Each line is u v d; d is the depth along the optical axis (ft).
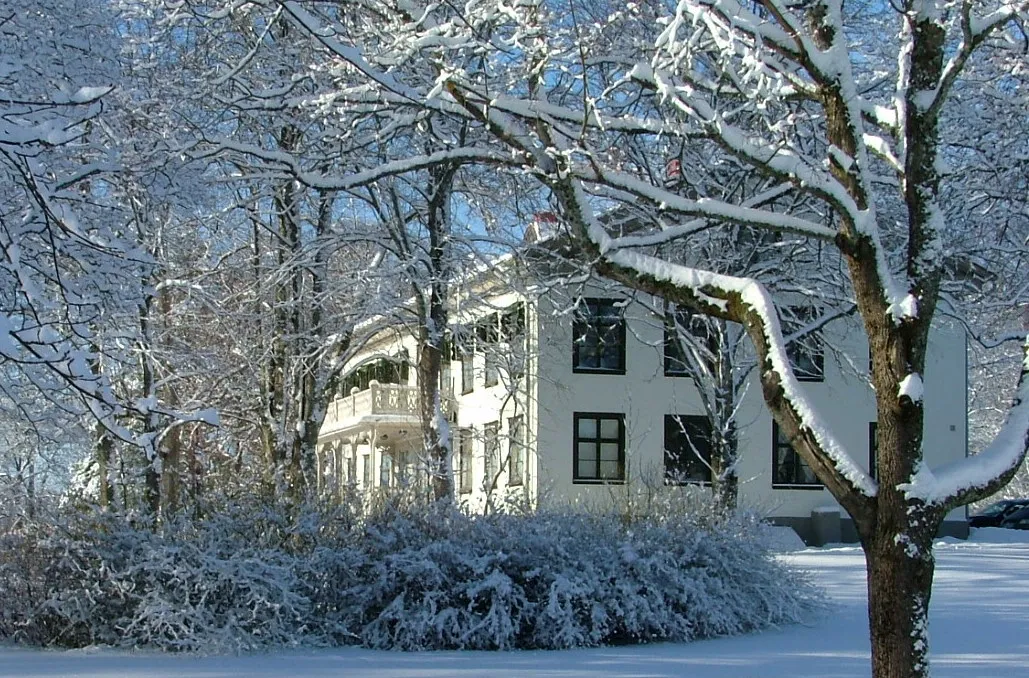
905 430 25.96
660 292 29.09
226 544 44.19
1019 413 27.09
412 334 75.15
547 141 32.60
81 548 42.88
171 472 76.74
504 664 37.96
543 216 67.56
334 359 74.69
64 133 30.78
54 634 43.39
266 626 42.37
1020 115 50.72
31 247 37.81
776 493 111.45
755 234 65.82
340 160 54.75
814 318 81.76
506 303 96.89
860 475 26.35
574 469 106.52
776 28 29.96
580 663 38.19
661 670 36.37
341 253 73.41
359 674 35.12
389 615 42.73
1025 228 58.90
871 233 27.22
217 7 50.72
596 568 45.11
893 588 25.79
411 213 69.41
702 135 32.12
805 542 111.24
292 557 44.70
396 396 122.83
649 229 63.98
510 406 111.55
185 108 51.42
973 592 60.80
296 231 67.67
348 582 44.93
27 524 43.75
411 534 45.68
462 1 39.42
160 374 69.67
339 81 44.14
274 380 72.90
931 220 27.20
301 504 46.83
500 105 32.65
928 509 25.66
